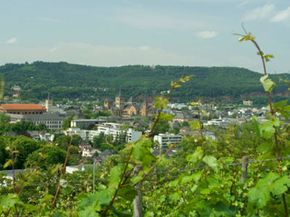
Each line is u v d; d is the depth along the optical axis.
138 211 4.75
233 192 5.45
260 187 3.73
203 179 4.24
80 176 7.42
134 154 3.40
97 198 3.49
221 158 8.26
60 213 4.57
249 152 9.10
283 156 3.92
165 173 6.30
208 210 4.05
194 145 4.59
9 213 4.18
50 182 5.56
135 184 3.57
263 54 3.90
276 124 3.81
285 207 3.81
